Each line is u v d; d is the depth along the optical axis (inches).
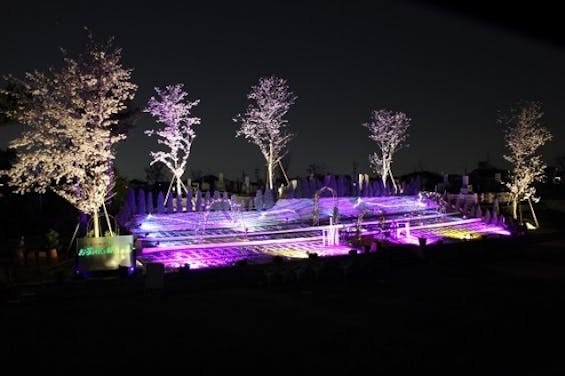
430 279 886.4
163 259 988.6
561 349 480.7
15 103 967.6
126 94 1020.5
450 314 627.5
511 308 661.3
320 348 487.2
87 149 957.2
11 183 949.8
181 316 620.1
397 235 1318.9
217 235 1208.8
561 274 940.6
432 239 1322.6
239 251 1074.1
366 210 1614.2
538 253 1221.7
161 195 1466.5
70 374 426.3
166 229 1263.5
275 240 1168.8
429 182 2623.0
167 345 501.0
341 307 668.7
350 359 454.6
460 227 1529.3
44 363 453.4
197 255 1026.7
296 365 439.5
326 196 1892.2
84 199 984.3
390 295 748.6
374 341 509.7
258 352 476.4
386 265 990.4
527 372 418.0
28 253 946.1
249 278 851.4
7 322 598.5
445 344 498.9
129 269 856.9
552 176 2475.4
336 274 901.2
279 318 607.2
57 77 966.4
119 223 1226.0
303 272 866.1
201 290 795.4
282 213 1517.0
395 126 2199.8
